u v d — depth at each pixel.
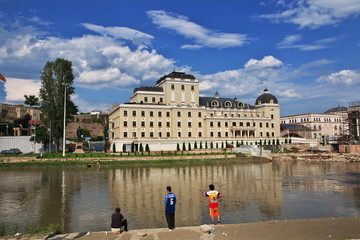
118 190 40.78
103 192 39.34
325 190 40.84
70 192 39.44
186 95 124.00
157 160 79.75
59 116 96.00
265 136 132.62
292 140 130.00
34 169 66.75
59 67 97.12
